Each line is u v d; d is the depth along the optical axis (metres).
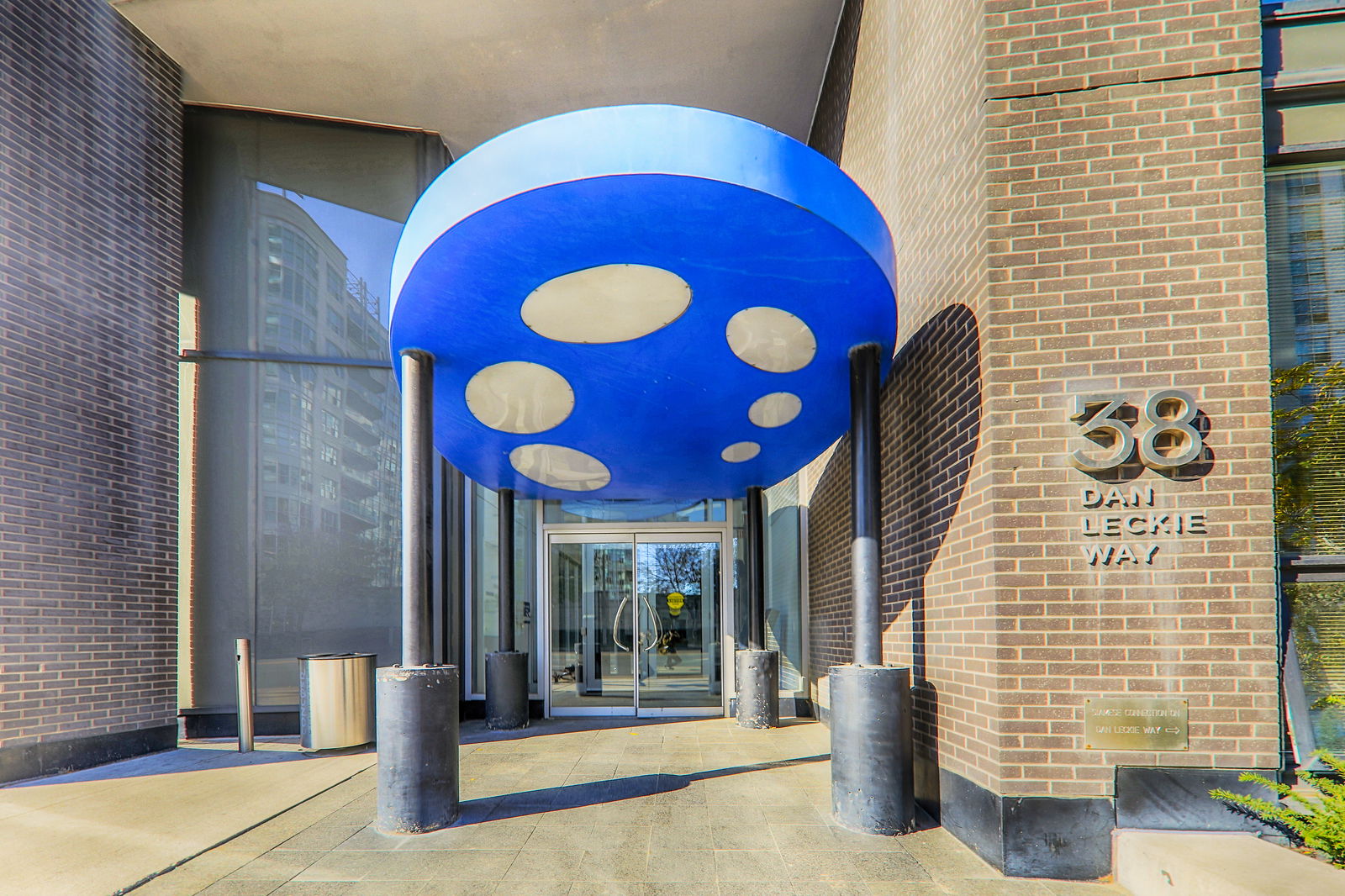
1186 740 4.23
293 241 9.70
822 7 8.41
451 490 10.23
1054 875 4.17
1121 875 4.08
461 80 9.20
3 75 6.86
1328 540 4.72
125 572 7.73
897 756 4.93
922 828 5.05
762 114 10.23
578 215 4.23
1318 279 4.88
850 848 4.61
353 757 7.48
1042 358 4.50
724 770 6.63
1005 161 4.60
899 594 6.25
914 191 6.12
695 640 10.31
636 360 5.95
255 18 8.18
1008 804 4.23
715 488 9.60
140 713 7.71
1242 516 4.31
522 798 5.71
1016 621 4.36
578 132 3.99
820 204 4.24
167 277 8.63
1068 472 4.42
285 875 4.23
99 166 7.81
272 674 8.95
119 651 7.57
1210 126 4.51
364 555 9.42
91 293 7.62
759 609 9.26
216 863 4.43
